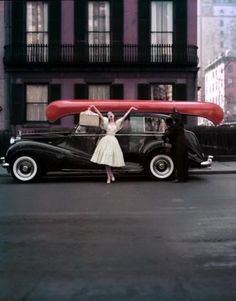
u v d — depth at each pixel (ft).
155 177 47.50
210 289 16.49
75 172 49.39
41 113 84.58
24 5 84.53
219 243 22.57
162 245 22.27
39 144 46.91
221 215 29.12
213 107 60.80
